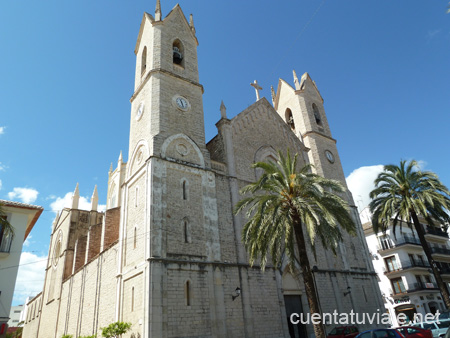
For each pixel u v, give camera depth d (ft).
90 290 112.16
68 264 151.02
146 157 88.33
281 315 86.43
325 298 99.50
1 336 71.05
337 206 73.77
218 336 73.00
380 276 172.04
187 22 119.75
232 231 90.99
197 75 111.75
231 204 95.45
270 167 76.54
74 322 120.16
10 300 75.20
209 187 91.50
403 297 160.15
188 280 74.54
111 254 98.89
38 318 170.40
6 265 77.77
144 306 67.87
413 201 97.66
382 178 107.76
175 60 114.73
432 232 188.14
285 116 156.66
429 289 157.07
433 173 102.12
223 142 106.42
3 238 79.77
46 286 174.81
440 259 184.03
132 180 92.32
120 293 80.74
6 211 83.05
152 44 106.93
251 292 84.02
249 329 78.54
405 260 163.84
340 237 74.38
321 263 106.42
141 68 114.42
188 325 69.97
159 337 64.80
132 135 101.04
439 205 100.32
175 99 98.89
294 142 131.34
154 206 77.56
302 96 152.05
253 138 115.96
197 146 95.71
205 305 74.54
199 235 82.69
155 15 113.09
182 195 84.84
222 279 80.38
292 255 70.74
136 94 106.42
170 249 75.66
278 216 71.26
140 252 77.77
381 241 177.17
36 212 87.86
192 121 99.50
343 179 141.18
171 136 91.04
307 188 73.82
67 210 167.63
